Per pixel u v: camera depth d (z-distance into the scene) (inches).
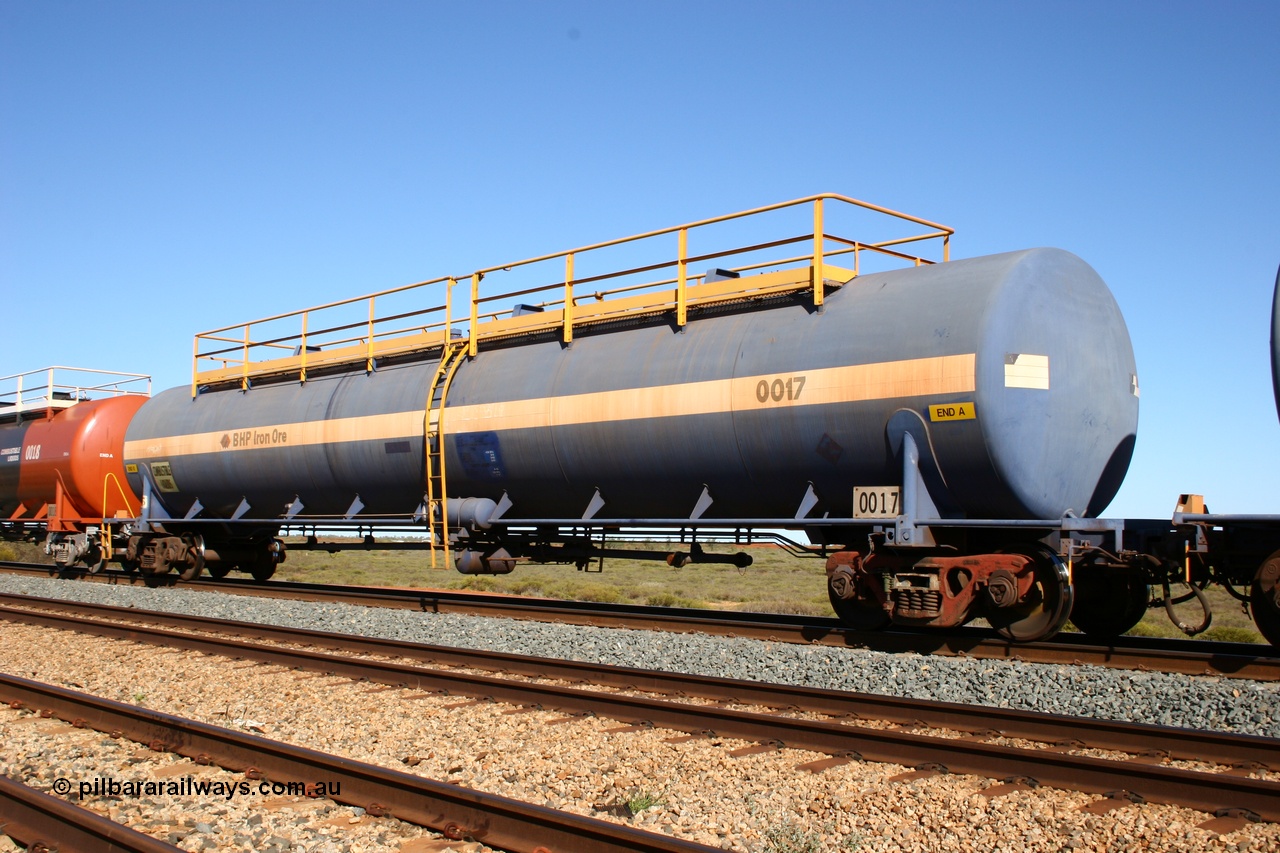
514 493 685.3
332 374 842.8
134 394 1119.6
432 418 714.2
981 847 246.2
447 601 725.9
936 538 523.5
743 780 300.5
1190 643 522.6
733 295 584.7
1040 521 485.7
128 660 526.0
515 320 706.8
